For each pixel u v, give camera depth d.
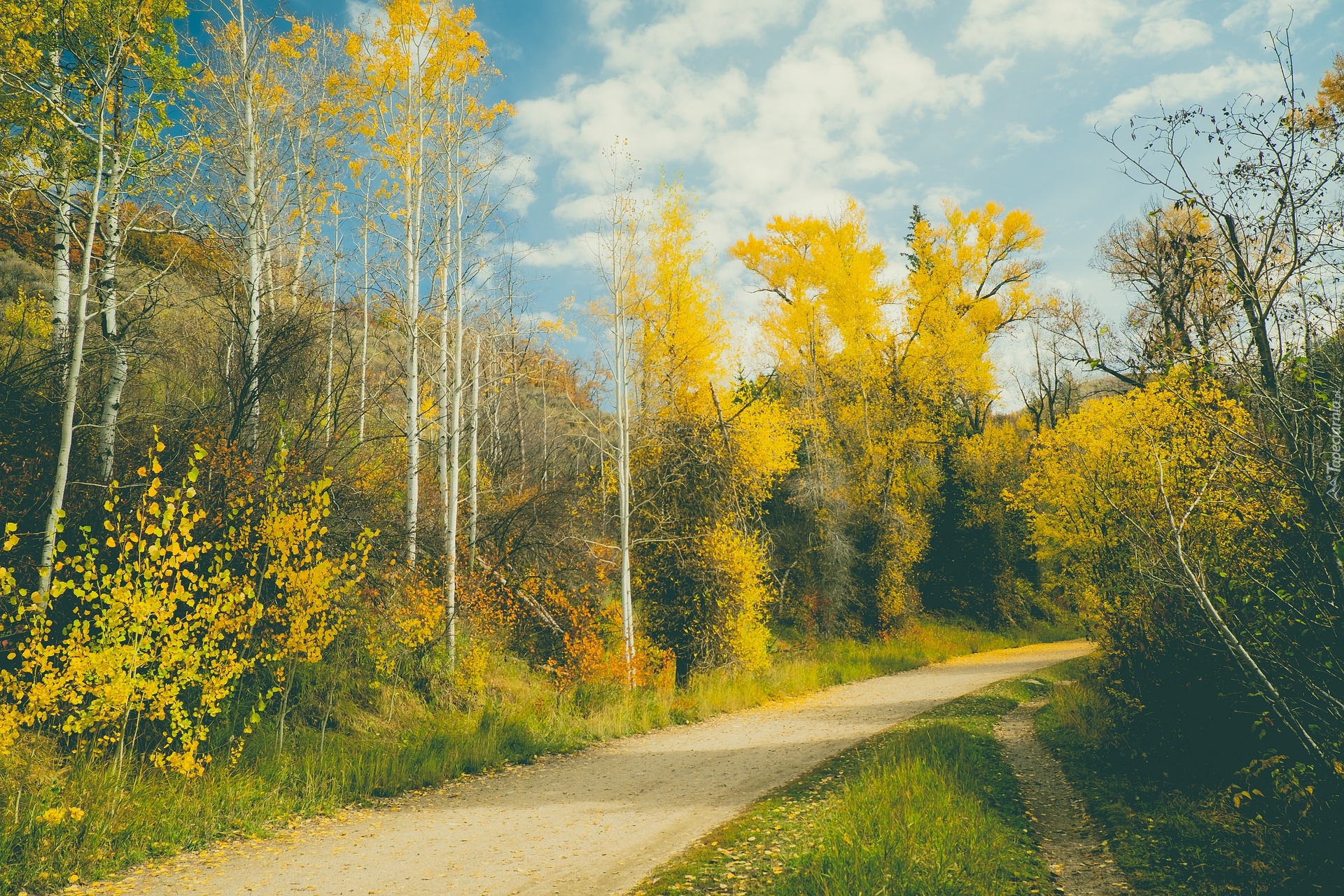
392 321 15.43
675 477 20.34
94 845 6.74
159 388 15.00
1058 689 16.28
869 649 26.23
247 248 13.25
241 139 13.41
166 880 6.43
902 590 29.56
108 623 8.05
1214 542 7.62
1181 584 5.61
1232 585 6.20
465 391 22.03
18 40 9.80
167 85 11.59
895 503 29.88
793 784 9.53
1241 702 7.25
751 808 8.52
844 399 30.28
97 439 11.16
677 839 7.55
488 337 19.20
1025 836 7.05
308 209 14.61
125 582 9.84
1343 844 5.18
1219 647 6.96
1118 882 5.83
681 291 19.22
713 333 19.55
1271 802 6.31
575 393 32.00
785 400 28.86
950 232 34.41
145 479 11.29
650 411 20.39
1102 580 13.53
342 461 15.13
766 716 16.17
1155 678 8.28
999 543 34.94
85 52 10.22
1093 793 8.33
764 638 20.78
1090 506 13.45
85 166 11.33
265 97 13.84
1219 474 6.13
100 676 7.75
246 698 10.89
